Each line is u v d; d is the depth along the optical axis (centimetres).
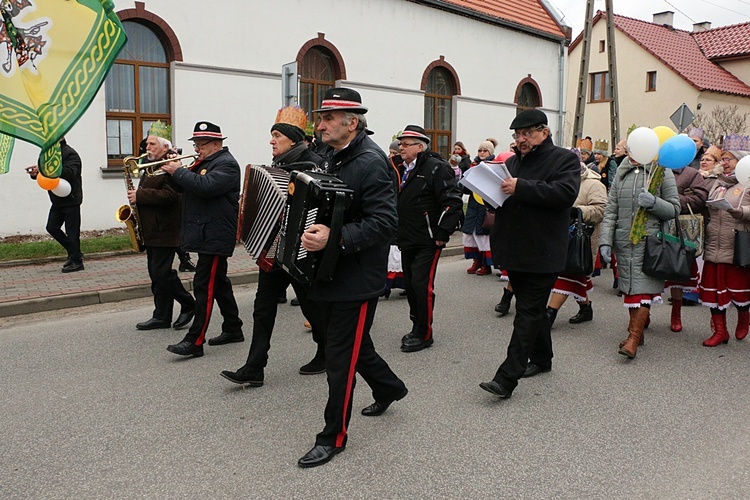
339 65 1480
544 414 435
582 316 689
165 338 614
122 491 332
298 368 531
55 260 945
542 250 447
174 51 1198
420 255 587
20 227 1058
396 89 1619
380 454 374
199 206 533
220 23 1256
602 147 988
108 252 991
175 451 378
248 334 634
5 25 571
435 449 380
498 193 453
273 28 1340
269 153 1355
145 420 424
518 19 1989
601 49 3019
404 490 333
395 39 1606
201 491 332
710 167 676
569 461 366
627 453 377
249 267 938
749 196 582
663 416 433
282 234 356
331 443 368
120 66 1164
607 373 522
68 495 329
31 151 1056
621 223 556
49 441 392
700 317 718
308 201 335
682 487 338
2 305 694
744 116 2800
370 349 405
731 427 415
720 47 3125
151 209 605
